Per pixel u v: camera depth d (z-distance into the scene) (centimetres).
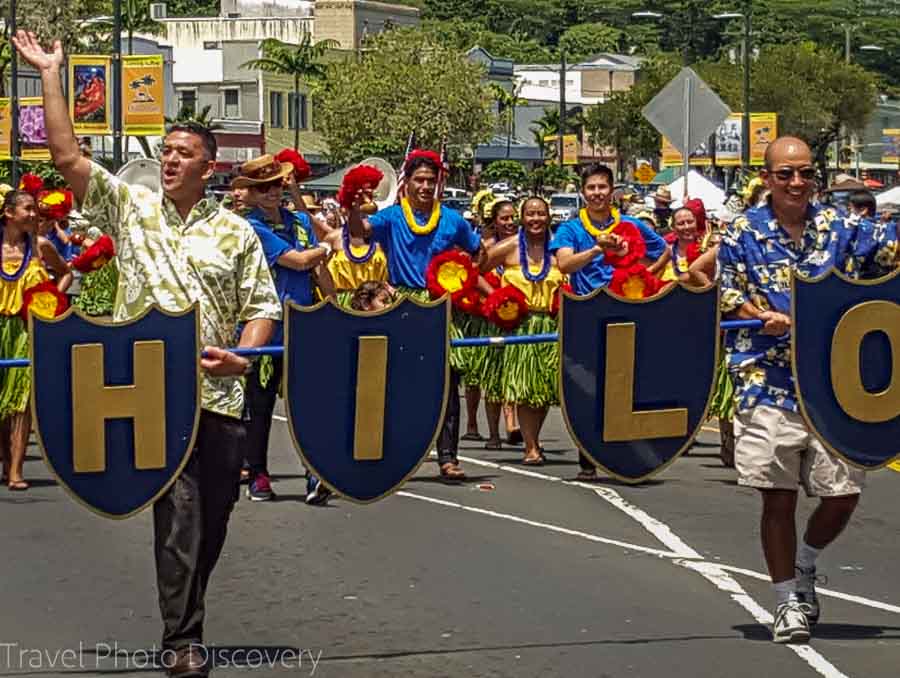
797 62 8581
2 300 1520
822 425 958
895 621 1047
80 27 8025
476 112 9612
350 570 1200
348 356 937
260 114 10200
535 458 1728
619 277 1437
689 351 985
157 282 880
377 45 9725
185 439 879
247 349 890
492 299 1625
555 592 1130
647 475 986
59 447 876
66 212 2136
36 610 1084
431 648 984
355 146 9462
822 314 958
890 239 975
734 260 970
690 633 1015
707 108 2562
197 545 877
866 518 1425
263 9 13475
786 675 916
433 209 1605
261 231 1375
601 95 14662
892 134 7362
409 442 950
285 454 1808
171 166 883
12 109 4909
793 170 956
